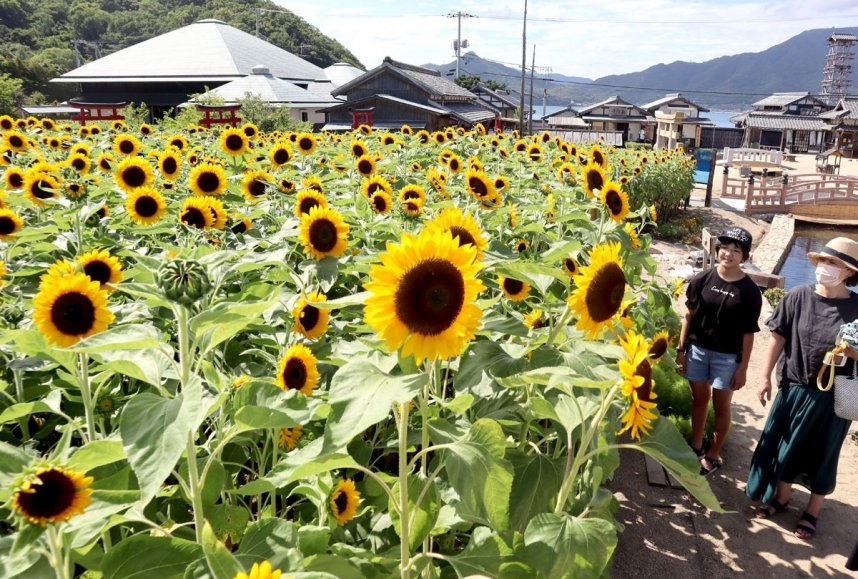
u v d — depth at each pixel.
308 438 3.01
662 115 49.94
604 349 2.56
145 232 4.64
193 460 1.96
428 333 1.94
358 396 1.88
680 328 6.88
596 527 2.22
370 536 2.84
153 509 2.62
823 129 76.12
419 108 45.16
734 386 5.55
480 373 2.57
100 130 13.81
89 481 1.61
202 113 25.38
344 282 4.44
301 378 2.74
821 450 4.79
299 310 3.14
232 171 8.20
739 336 5.47
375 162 7.52
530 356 2.67
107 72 73.50
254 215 5.17
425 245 1.95
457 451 2.10
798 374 4.82
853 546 4.76
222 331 2.01
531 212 6.27
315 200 4.75
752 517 5.13
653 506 5.21
